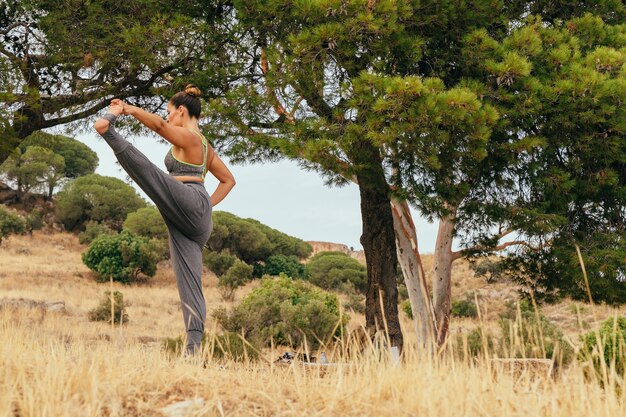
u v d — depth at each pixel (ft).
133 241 156.97
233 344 20.67
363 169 33.83
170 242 12.68
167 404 8.27
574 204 42.06
